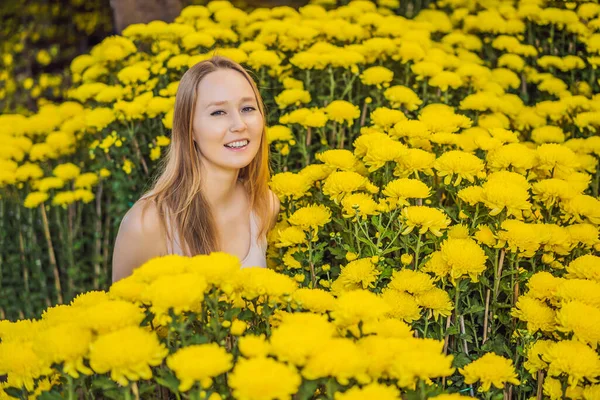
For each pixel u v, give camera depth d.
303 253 2.26
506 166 2.38
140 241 2.32
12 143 3.58
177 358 1.34
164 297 1.41
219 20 3.90
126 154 3.30
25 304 3.51
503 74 3.74
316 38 3.72
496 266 2.08
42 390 1.54
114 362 1.34
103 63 3.73
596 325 1.66
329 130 3.30
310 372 1.34
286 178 2.46
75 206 3.70
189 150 2.32
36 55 5.74
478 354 2.06
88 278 3.63
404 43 3.46
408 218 2.02
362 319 1.53
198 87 2.26
